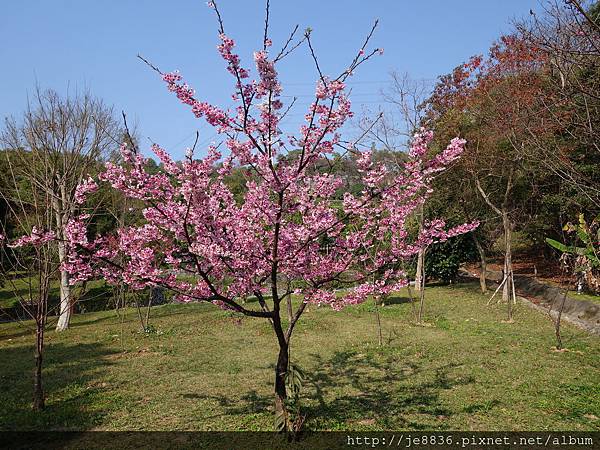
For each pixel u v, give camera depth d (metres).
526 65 11.27
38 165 9.18
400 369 7.15
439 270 17.59
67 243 4.78
